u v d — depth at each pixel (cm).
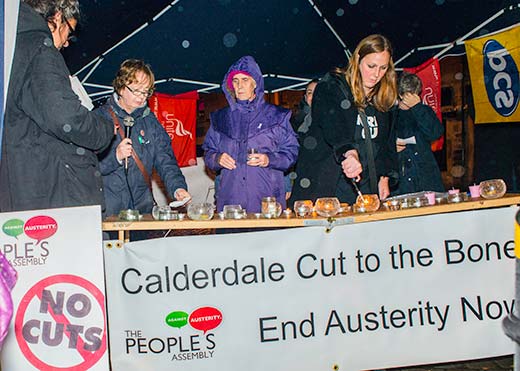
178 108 729
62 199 347
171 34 611
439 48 663
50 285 322
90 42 591
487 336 365
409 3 616
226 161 464
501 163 665
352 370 359
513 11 612
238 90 467
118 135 434
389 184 445
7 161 340
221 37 622
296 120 569
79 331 324
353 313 356
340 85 414
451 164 812
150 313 341
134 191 442
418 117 560
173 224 338
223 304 346
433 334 362
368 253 354
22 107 333
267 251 347
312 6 610
